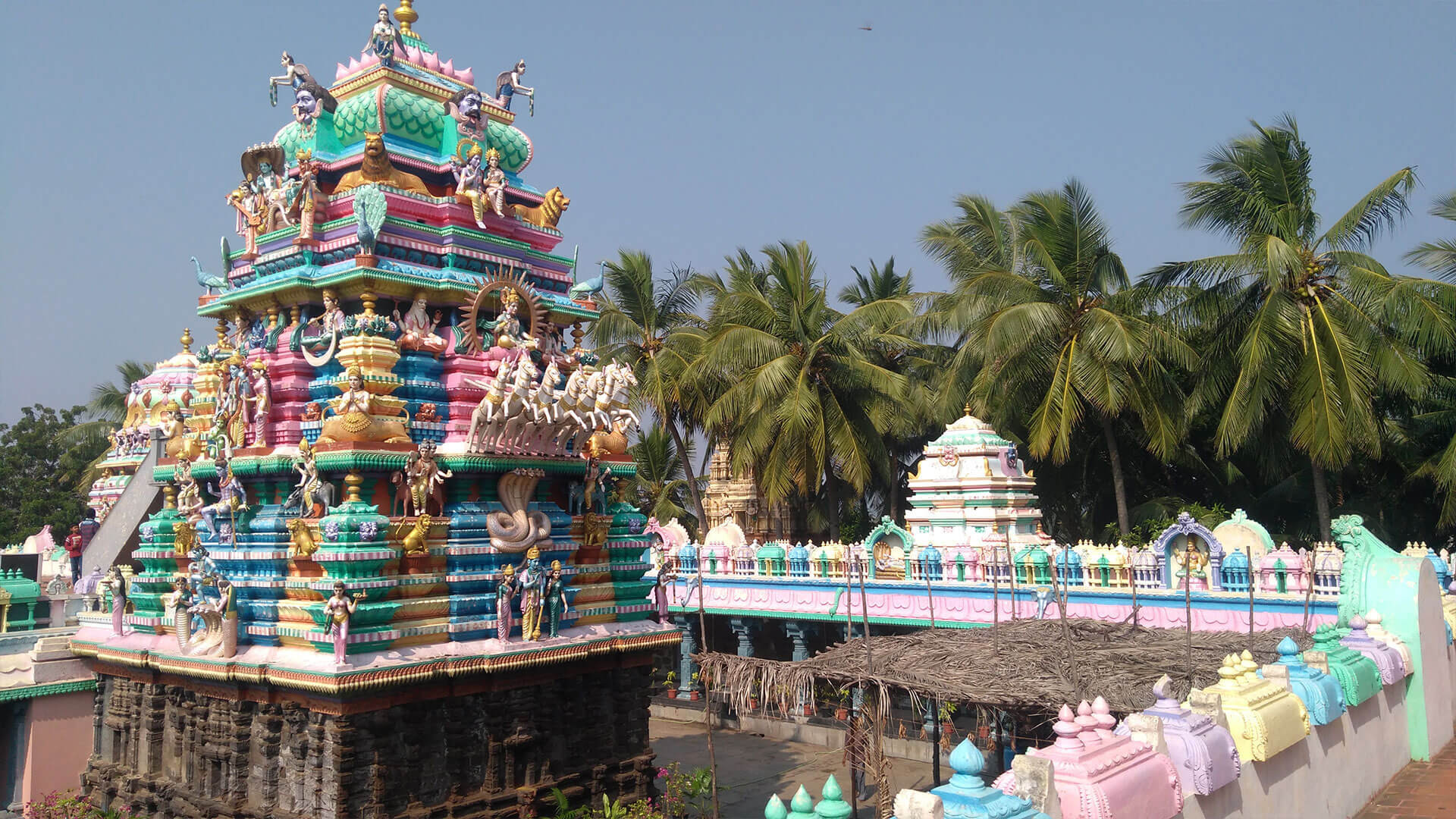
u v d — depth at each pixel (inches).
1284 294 1021.2
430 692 505.4
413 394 559.2
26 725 622.2
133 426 1092.5
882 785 507.2
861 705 562.6
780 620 1028.5
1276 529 1300.4
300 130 633.6
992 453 1018.1
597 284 661.9
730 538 1189.1
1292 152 1085.8
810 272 1530.5
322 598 499.5
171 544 612.1
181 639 549.0
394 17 657.0
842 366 1416.1
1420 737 518.0
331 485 513.7
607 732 593.9
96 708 623.2
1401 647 524.7
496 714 530.3
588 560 609.6
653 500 1850.4
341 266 550.6
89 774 615.2
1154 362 1144.2
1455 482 1024.2
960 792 242.4
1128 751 292.5
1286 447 1197.7
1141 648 564.4
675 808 602.9
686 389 1478.8
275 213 590.2
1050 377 1241.4
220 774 531.5
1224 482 1363.2
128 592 625.6
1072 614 810.8
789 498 1708.9
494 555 551.8
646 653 617.6
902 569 953.5
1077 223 1202.0
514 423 546.6
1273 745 358.0
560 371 627.8
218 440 567.8
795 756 838.5
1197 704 352.5
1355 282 1011.3
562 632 571.5
